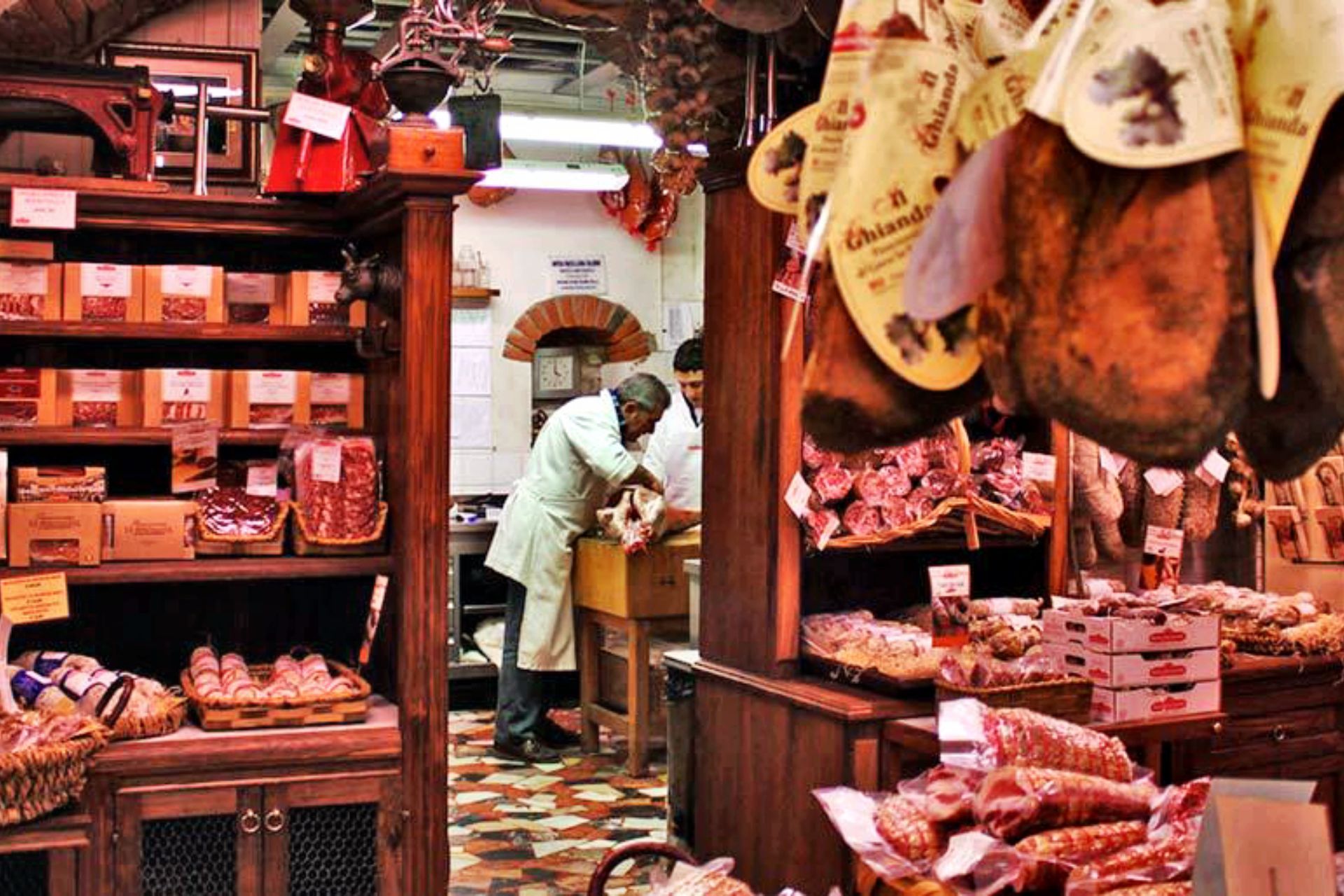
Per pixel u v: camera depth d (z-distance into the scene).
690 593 5.81
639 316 11.09
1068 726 2.54
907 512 4.14
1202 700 3.91
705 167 4.29
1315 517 5.35
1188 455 1.06
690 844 5.07
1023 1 1.35
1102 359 1.07
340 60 4.14
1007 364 1.14
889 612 4.71
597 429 6.95
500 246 10.76
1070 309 1.08
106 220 3.96
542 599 7.09
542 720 7.30
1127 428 1.06
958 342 1.21
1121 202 1.08
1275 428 1.31
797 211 1.44
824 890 3.81
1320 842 1.54
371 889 3.81
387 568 4.00
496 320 10.75
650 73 3.97
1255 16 1.14
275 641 4.41
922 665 3.84
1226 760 4.39
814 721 3.84
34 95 3.83
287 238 4.32
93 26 4.58
